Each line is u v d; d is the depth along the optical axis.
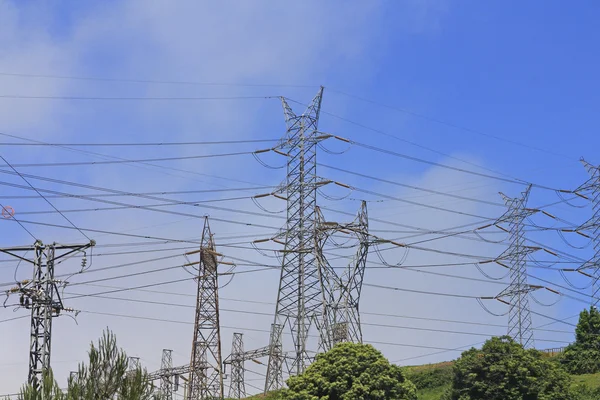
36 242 50.62
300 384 62.59
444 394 69.25
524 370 64.44
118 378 38.34
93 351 38.62
